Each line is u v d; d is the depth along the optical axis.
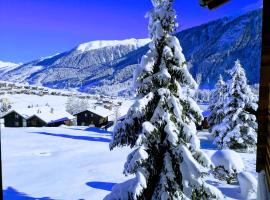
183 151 9.64
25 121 82.00
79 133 52.91
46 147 38.56
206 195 9.78
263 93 7.31
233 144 36.88
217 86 50.47
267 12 5.24
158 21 9.93
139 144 9.55
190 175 9.50
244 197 19.03
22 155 33.47
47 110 87.38
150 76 10.09
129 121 10.12
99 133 55.25
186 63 9.92
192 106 10.13
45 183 23.09
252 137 35.72
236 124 36.59
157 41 10.07
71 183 23.06
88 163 29.84
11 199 19.38
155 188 9.84
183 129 9.95
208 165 9.89
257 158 9.84
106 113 96.50
